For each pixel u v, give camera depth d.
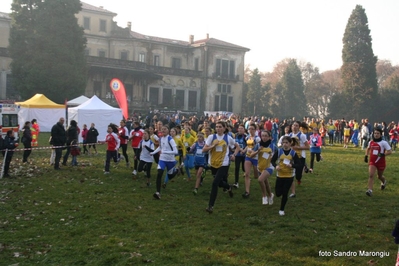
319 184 12.78
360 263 6.04
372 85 65.00
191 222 8.18
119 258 6.16
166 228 7.71
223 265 5.91
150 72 58.75
